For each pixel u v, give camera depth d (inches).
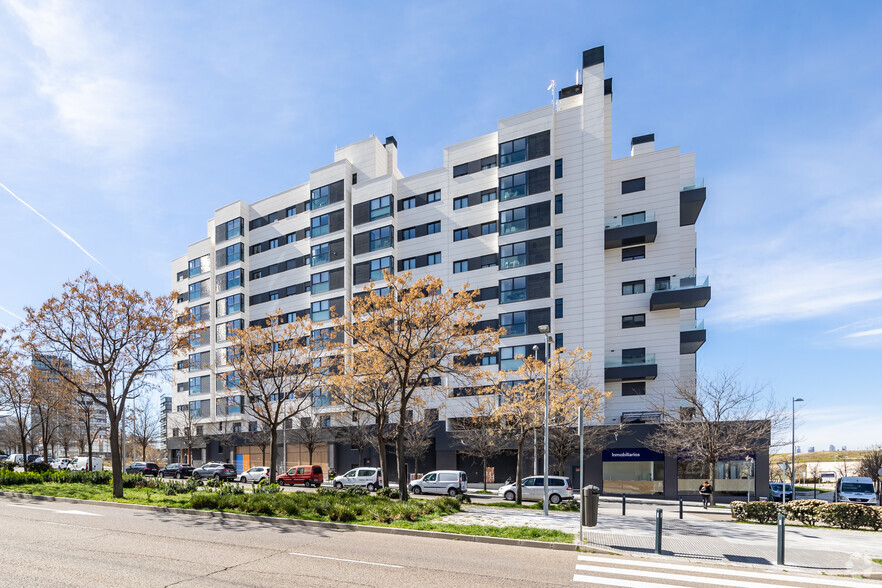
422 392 1434.5
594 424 1202.6
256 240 1947.6
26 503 686.5
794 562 424.8
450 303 780.0
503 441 1234.0
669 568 396.5
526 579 349.4
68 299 767.1
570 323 1365.7
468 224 1525.6
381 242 1622.8
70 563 357.1
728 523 675.4
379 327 768.3
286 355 1042.7
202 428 1948.8
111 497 714.2
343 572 350.6
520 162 1441.9
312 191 1786.4
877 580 375.9
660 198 1378.0
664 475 1174.3
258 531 497.0
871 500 1115.9
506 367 1369.3
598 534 535.2
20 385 1302.9
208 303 1973.4
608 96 1501.0
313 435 1557.6
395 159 1851.6
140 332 812.0
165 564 360.2
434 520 573.6
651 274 1355.8
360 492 797.9
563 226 1411.2
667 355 1306.6
